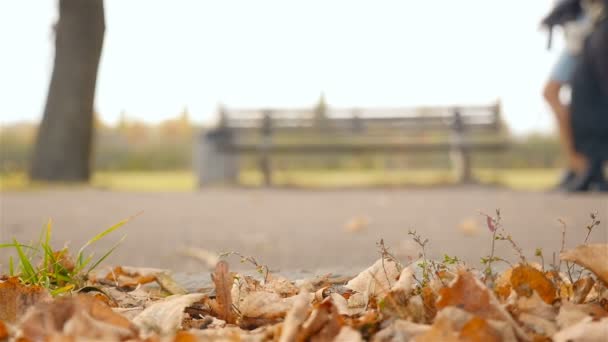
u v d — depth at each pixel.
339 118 13.05
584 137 9.64
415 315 1.75
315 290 2.37
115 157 22.55
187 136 23.31
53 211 7.35
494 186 12.14
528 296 1.84
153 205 8.27
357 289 2.15
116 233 5.48
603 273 1.89
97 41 13.27
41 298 1.90
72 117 13.06
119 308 2.07
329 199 9.38
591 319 1.68
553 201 8.41
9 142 20.92
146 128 23.08
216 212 7.39
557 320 1.74
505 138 12.92
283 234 5.44
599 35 9.18
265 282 2.39
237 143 13.00
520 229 5.55
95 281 2.68
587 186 9.80
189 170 22.89
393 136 13.19
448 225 5.99
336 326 1.64
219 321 1.96
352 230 5.69
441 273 1.95
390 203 8.60
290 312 1.69
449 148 12.66
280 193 10.80
